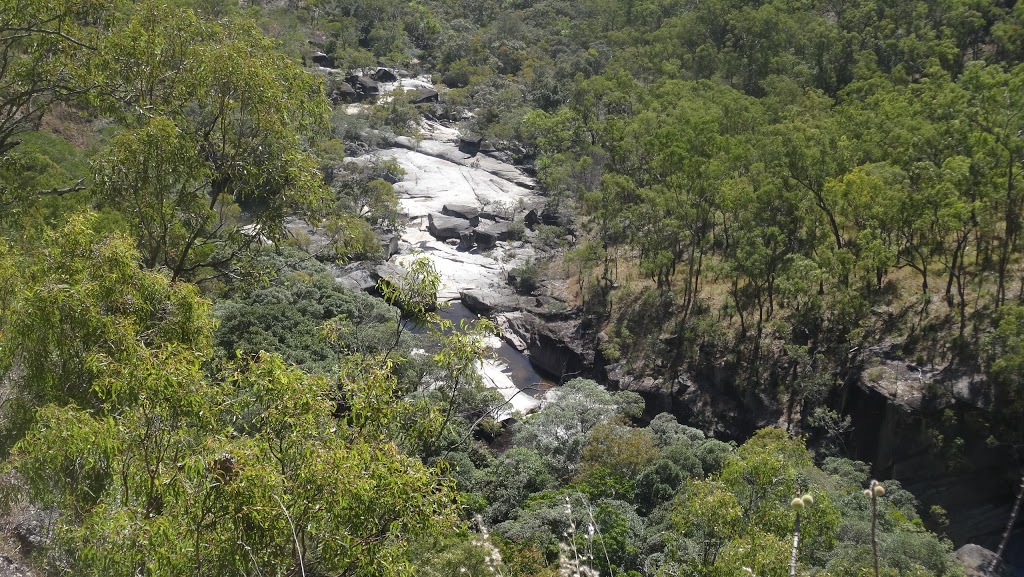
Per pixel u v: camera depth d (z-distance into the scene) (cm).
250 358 1559
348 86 13150
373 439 1589
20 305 1491
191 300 1750
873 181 5603
